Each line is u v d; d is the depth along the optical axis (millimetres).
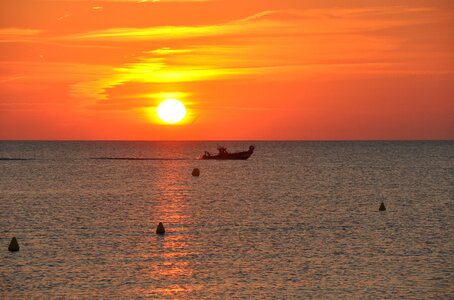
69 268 71938
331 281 66562
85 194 153000
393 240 88375
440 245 84562
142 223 104250
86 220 107438
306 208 125188
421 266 72625
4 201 137500
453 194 153875
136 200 139625
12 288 64312
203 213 117000
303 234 93438
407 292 62812
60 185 178375
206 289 63844
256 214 115562
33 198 144000
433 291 63188
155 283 65938
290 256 77812
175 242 86875
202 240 88438
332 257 77125
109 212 118188
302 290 63500
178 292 62969
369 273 69562
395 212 119125
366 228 99188
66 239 89250
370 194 154000
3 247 83438
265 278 67688
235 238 90000
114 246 84062
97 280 67000
